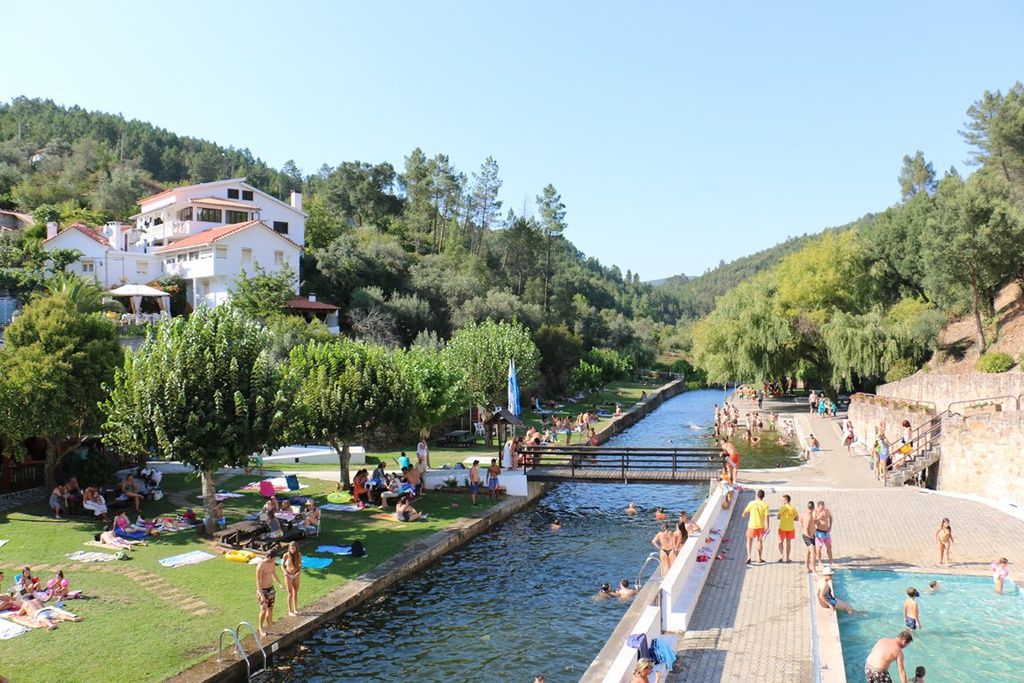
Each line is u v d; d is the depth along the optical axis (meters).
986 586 18.14
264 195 76.50
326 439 30.55
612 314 155.12
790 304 70.81
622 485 39.09
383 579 21.06
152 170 177.12
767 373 68.88
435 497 31.98
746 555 20.86
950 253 51.88
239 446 21.95
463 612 19.77
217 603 18.00
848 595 17.69
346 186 116.75
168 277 63.16
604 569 23.78
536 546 26.47
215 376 22.36
